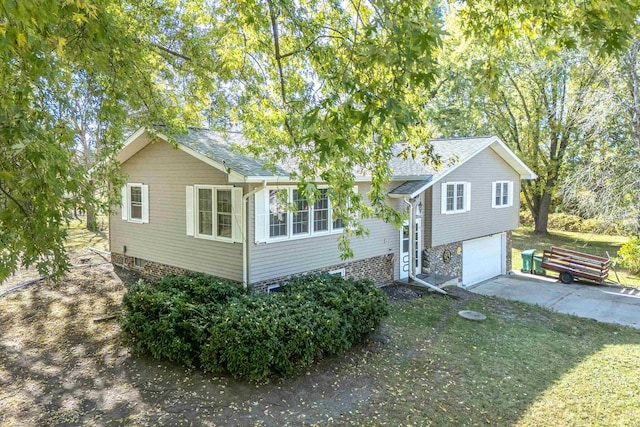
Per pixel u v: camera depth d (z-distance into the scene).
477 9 5.95
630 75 14.69
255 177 9.60
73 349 8.56
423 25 4.23
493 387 7.43
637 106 14.41
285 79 7.77
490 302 13.21
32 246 4.12
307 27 6.98
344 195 6.56
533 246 25.20
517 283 17.42
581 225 27.80
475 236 17.33
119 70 7.94
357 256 13.21
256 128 8.97
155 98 10.51
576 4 4.77
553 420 6.42
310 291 9.42
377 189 7.21
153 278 13.50
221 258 11.09
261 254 10.67
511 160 18.62
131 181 13.93
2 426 6.04
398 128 4.27
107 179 9.90
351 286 10.02
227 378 7.41
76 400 6.73
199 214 11.66
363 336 9.24
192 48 10.29
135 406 6.55
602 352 9.27
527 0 5.05
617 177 15.82
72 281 13.16
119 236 14.84
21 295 11.75
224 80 10.30
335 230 12.51
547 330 10.78
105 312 10.58
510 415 6.54
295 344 7.44
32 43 3.77
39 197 4.08
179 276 10.36
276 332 7.39
